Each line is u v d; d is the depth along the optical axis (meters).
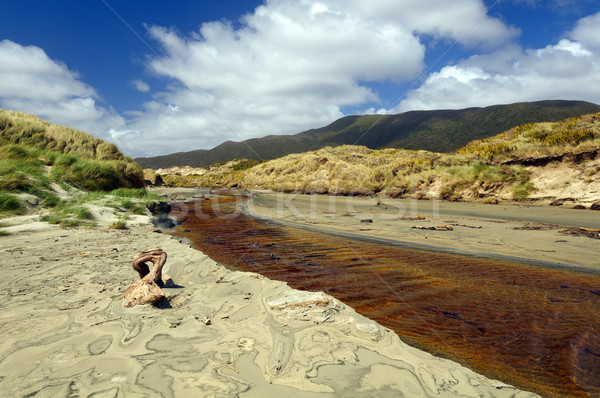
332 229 10.26
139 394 1.78
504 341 2.89
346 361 2.27
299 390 1.88
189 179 66.00
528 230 8.58
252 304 3.40
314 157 37.03
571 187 13.02
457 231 8.93
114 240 7.34
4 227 8.01
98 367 2.09
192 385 1.89
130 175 18.31
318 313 3.13
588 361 2.53
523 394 1.99
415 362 2.32
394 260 6.10
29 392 1.78
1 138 14.27
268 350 2.38
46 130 17.12
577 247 6.59
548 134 16.70
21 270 4.65
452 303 3.86
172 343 2.48
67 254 5.75
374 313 3.58
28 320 2.89
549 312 3.54
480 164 17.72
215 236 9.30
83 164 14.59
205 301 3.51
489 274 5.07
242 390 1.85
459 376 2.17
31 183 10.73
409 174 22.16
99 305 3.30
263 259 6.33
